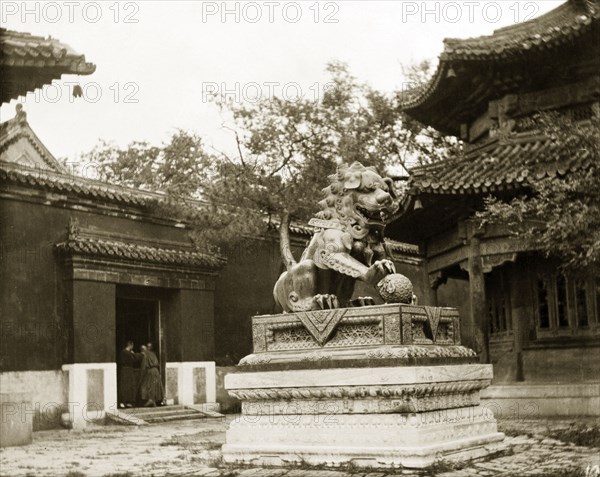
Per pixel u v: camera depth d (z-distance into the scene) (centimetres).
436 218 1823
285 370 920
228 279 2664
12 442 1507
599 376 1659
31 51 1448
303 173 2316
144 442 1504
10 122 2547
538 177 1513
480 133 1955
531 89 1786
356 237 955
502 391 1702
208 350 2464
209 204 2417
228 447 943
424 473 807
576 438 1150
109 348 2162
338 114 2348
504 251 1670
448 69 1786
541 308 1748
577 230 1299
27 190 2070
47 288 2095
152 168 3112
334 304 937
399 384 844
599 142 1343
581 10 1641
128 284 2248
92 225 2230
